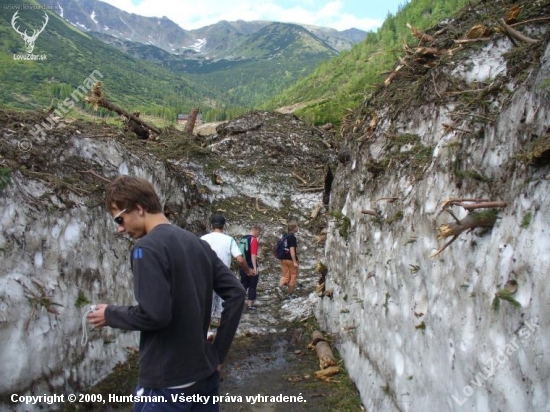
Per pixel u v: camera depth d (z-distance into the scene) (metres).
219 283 2.49
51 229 4.18
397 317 3.66
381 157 4.60
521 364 2.03
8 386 3.47
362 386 4.47
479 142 2.73
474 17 4.54
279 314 7.38
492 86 3.04
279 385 5.03
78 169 5.31
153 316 2.08
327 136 14.91
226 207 10.98
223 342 2.48
